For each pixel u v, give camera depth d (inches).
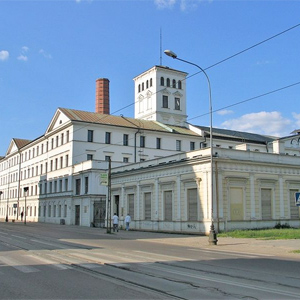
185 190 1262.3
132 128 2445.9
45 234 1275.8
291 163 1360.7
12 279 408.8
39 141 2925.7
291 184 1354.6
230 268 491.5
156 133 2532.0
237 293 336.8
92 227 1895.9
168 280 400.8
